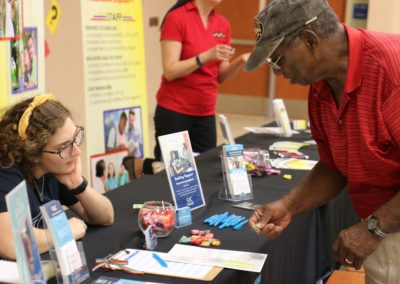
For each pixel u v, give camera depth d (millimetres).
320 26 1400
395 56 1401
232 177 2156
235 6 7406
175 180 2004
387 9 6547
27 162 1640
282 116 3482
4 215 1509
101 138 3611
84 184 1764
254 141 3318
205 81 3352
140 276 1437
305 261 2213
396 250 1627
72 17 5277
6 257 1508
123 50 3705
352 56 1420
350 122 1508
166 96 3377
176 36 3230
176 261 1532
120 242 1687
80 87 5504
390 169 1485
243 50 7516
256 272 1511
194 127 3465
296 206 1787
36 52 2488
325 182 1804
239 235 1753
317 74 1469
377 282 1701
